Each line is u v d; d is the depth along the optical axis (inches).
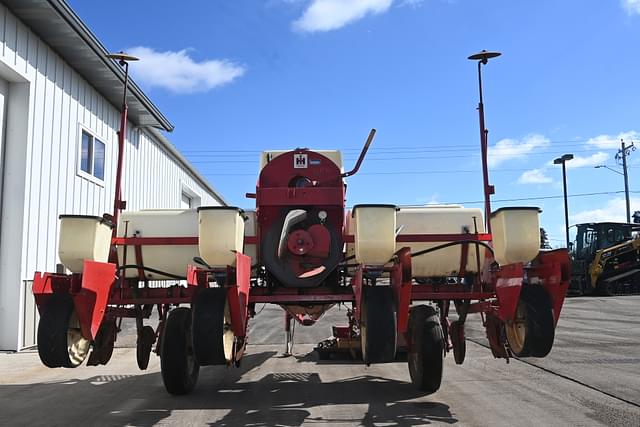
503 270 196.4
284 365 310.2
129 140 586.9
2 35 356.8
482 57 255.1
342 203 229.9
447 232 246.2
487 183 251.0
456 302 249.3
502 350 215.5
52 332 186.1
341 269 244.7
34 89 394.3
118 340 428.5
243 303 195.8
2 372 295.3
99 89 499.5
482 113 255.1
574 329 456.4
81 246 197.6
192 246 243.0
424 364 224.7
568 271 192.5
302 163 239.1
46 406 216.7
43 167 405.4
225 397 229.9
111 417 198.7
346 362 318.7
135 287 245.1
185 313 233.0
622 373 268.8
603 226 970.7
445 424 184.5
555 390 233.8
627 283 971.9
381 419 192.1
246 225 244.5
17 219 377.7
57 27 390.0
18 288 372.8
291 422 189.6
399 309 189.6
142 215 253.4
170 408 211.3
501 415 194.7
